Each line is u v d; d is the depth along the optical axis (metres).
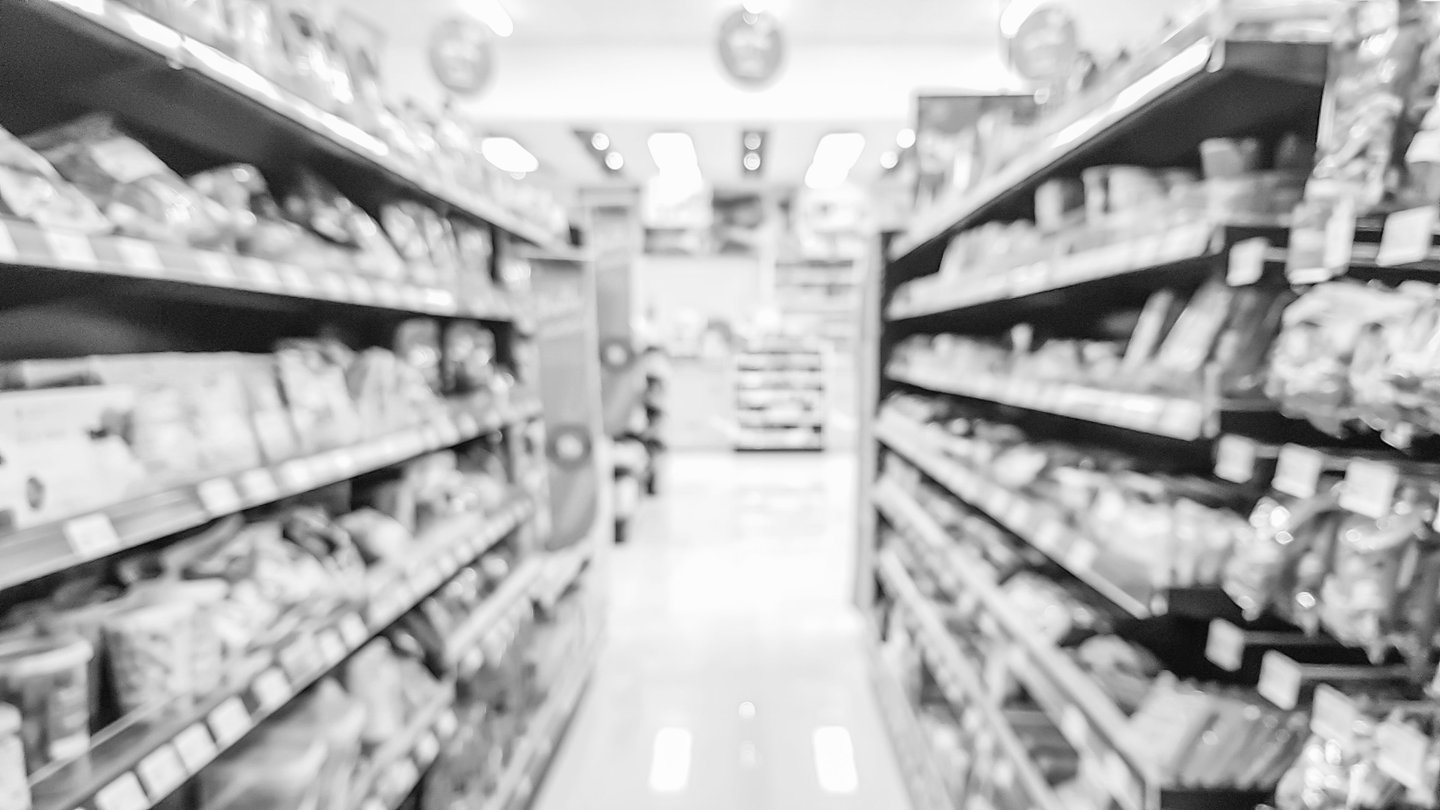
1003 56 5.00
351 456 1.52
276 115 1.31
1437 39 0.78
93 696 1.00
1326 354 0.84
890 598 3.54
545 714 2.54
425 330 2.14
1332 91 0.88
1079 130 1.42
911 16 5.53
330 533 1.53
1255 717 1.04
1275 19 0.99
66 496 0.91
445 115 2.29
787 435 10.09
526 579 2.62
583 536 3.40
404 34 5.76
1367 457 0.91
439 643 1.93
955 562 2.34
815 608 4.16
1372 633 0.80
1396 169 0.80
